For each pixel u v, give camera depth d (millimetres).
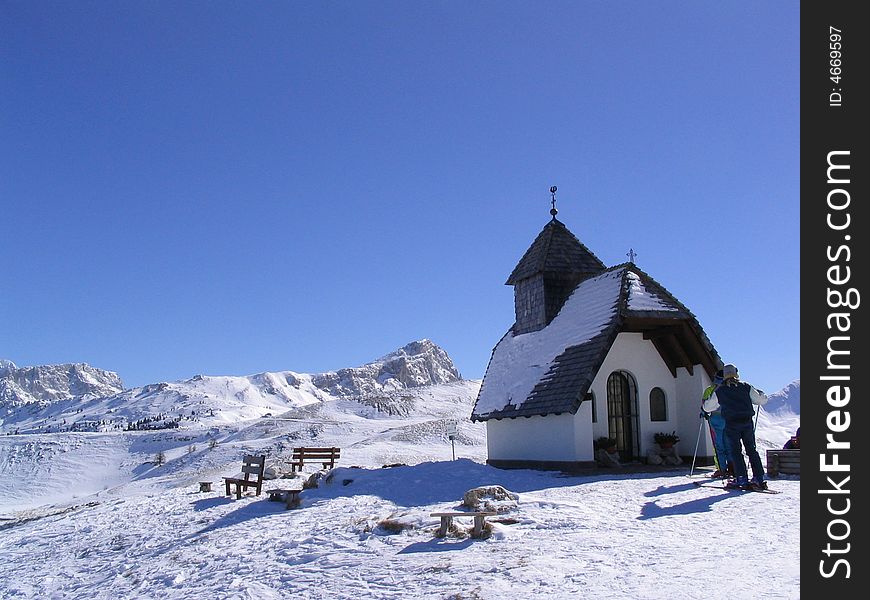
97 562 17297
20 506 91000
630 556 10734
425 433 77625
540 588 9562
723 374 17141
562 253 28453
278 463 35938
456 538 12797
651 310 22875
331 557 12734
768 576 9180
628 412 24344
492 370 29234
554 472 21984
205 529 17891
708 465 23203
